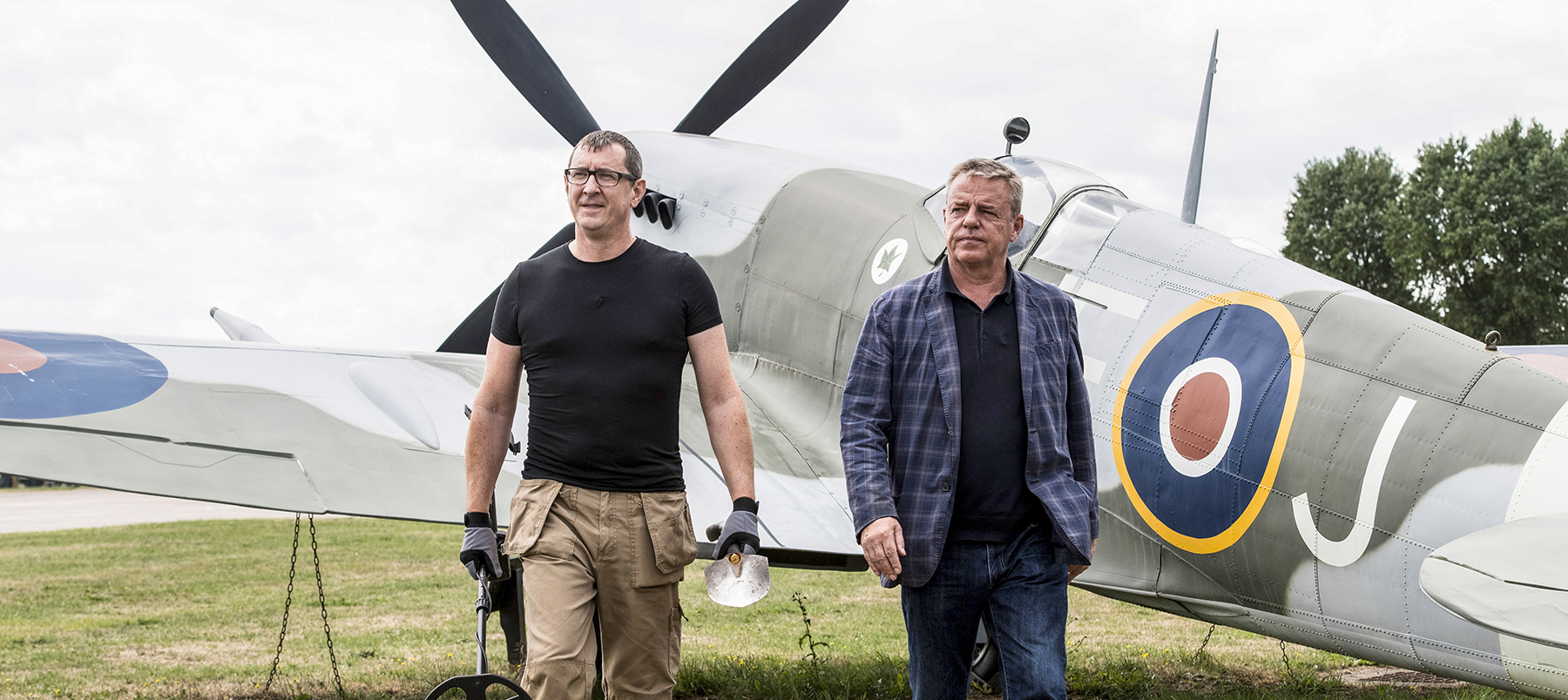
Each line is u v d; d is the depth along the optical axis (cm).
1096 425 399
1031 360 265
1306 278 381
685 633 765
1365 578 333
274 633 768
